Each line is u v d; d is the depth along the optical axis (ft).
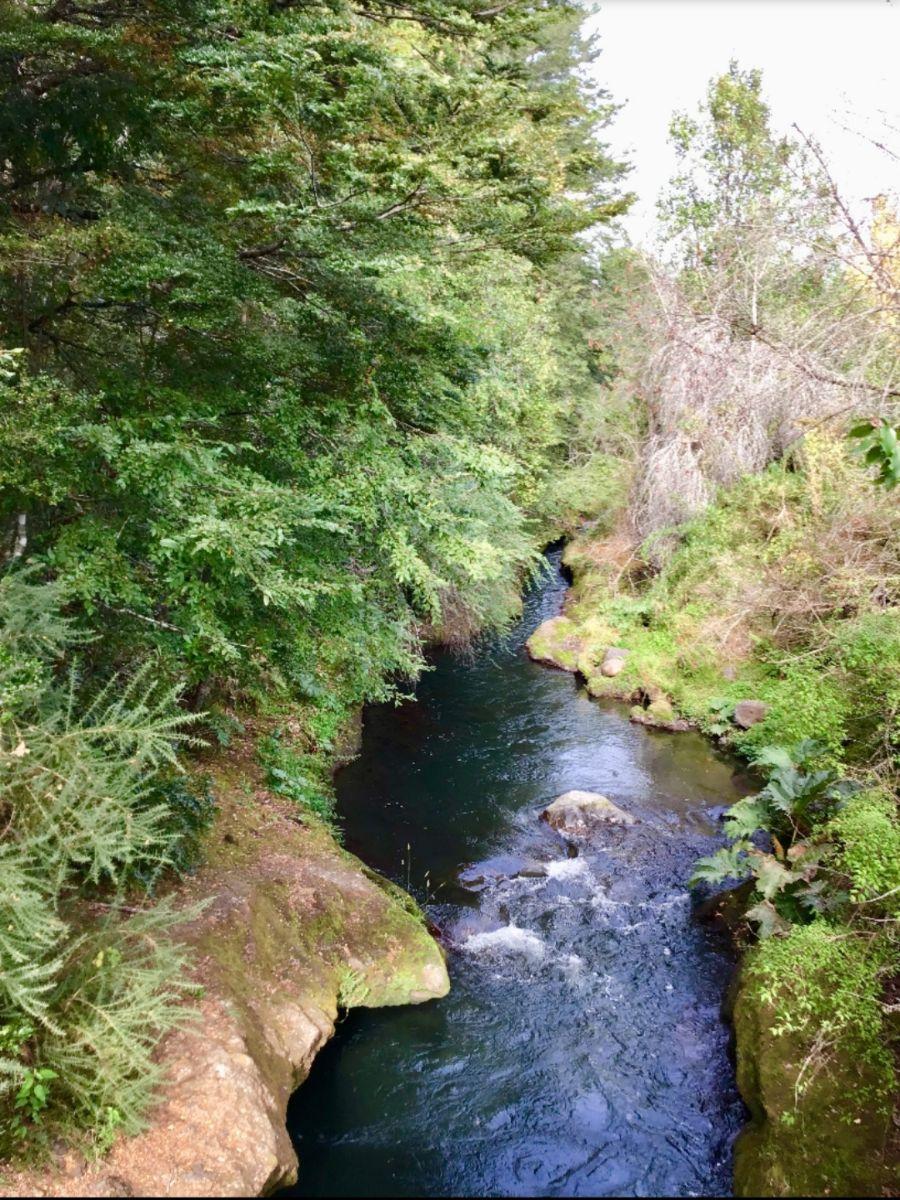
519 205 16.40
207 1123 11.21
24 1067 10.24
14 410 12.25
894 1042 14.11
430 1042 16.48
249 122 15.55
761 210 24.82
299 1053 14.32
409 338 17.40
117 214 14.96
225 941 15.05
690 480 37.50
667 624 38.04
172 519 13.17
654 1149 14.12
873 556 23.45
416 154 15.12
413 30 22.38
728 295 28.25
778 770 20.48
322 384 18.24
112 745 12.35
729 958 19.13
